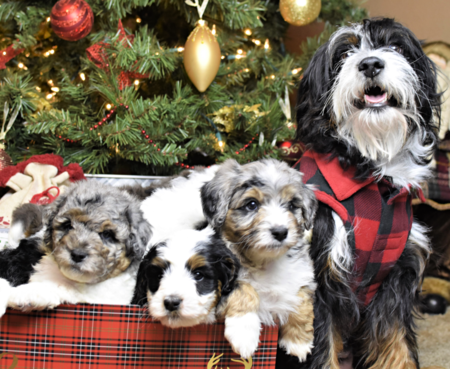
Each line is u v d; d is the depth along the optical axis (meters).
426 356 2.28
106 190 1.58
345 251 1.76
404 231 1.82
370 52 1.81
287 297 1.57
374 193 1.79
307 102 2.02
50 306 1.45
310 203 1.65
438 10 3.62
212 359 1.52
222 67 2.73
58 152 2.59
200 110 2.74
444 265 3.02
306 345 1.62
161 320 1.37
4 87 2.45
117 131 2.39
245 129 2.68
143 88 2.96
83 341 1.50
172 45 3.04
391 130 1.76
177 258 1.42
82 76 2.64
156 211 1.88
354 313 1.86
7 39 2.85
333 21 3.11
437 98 1.93
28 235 1.70
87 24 2.36
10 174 2.24
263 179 1.55
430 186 2.82
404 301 1.90
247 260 1.57
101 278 1.49
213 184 1.63
